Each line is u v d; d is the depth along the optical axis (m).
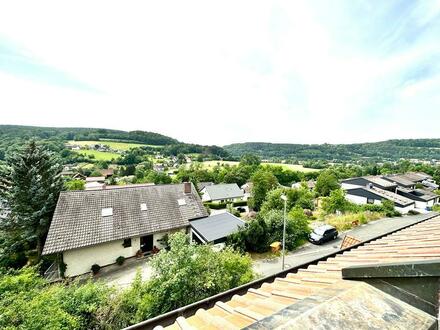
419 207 40.47
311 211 32.84
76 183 35.69
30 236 18.41
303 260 16.56
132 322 7.99
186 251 9.05
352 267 2.24
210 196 51.19
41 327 6.18
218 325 2.27
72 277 14.89
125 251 16.86
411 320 1.51
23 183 18.97
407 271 1.75
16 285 7.49
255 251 17.98
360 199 39.91
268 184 42.28
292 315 1.55
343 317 1.49
